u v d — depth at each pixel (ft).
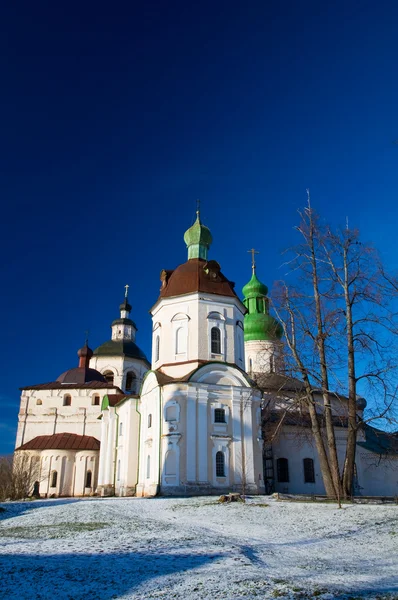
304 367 105.19
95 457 183.52
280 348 110.42
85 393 204.95
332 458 99.25
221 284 151.94
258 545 53.06
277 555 47.65
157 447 129.90
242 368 149.89
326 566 42.32
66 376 214.48
